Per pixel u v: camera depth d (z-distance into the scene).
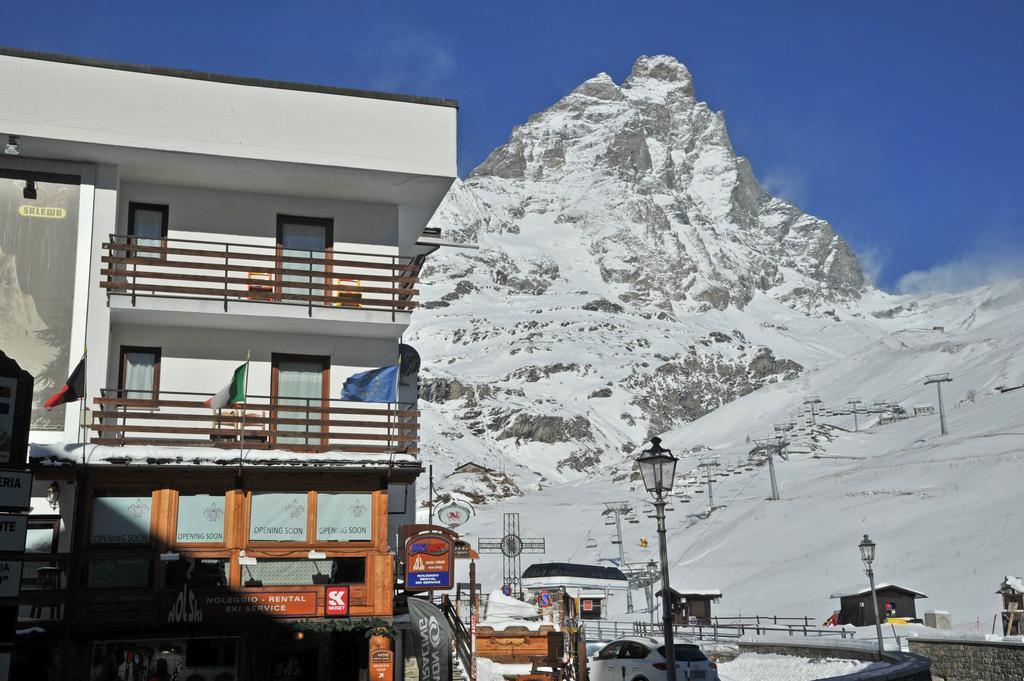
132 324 34.47
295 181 35.97
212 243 34.62
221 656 30.98
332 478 31.98
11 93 32.88
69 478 30.09
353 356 36.16
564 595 53.56
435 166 36.03
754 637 68.81
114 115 33.59
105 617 29.73
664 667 32.22
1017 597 60.72
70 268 33.41
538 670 34.72
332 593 31.30
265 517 31.34
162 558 30.19
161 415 31.89
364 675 32.41
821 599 98.31
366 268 36.91
